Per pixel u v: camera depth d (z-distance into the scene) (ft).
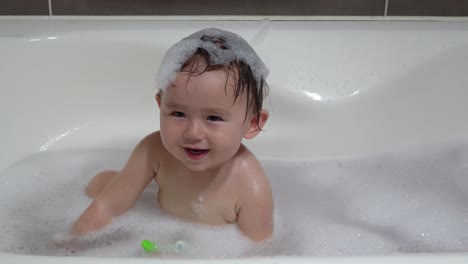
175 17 4.54
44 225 3.40
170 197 3.30
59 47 4.18
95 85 4.32
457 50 4.24
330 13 4.57
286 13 4.56
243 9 4.54
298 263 2.09
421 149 4.25
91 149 4.29
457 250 3.39
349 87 4.24
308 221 3.60
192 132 2.73
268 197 3.17
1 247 3.18
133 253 3.09
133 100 4.37
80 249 3.14
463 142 4.26
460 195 3.89
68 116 4.31
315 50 4.27
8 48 4.05
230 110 2.76
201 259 2.09
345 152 4.29
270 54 4.25
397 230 3.57
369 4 4.57
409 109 4.27
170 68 2.73
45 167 4.08
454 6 4.59
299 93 4.22
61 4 4.45
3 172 3.96
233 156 3.14
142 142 3.27
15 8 4.44
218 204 3.16
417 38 4.30
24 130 4.16
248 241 3.18
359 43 4.29
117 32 4.23
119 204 3.26
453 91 4.26
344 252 3.30
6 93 4.09
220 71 2.71
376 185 4.01
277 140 4.29
